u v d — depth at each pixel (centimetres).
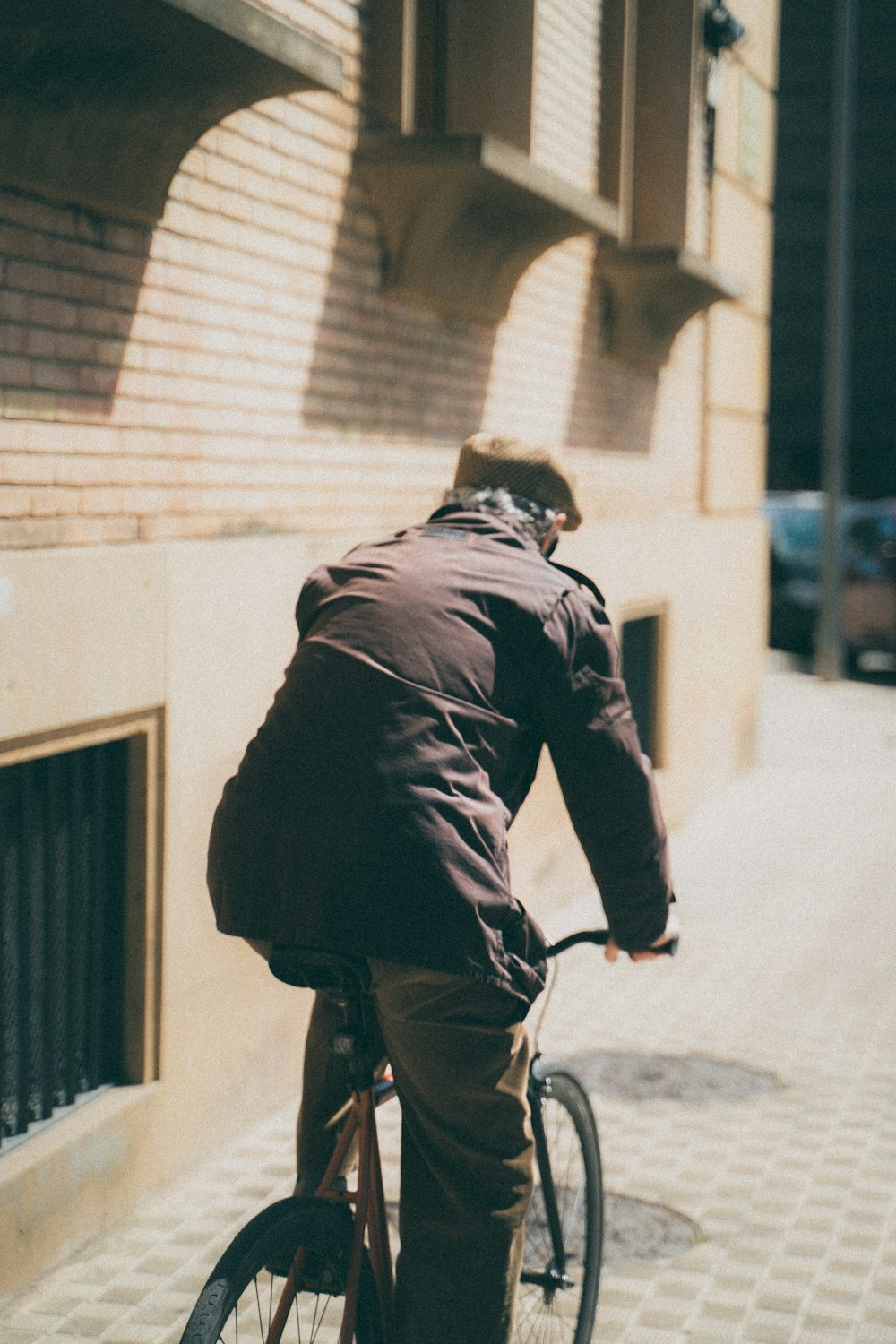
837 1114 521
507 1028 246
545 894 776
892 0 3122
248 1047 492
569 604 257
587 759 257
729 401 1130
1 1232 367
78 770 413
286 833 239
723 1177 464
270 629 492
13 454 376
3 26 323
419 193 564
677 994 661
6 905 387
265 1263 236
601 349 859
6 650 365
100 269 407
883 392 3262
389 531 599
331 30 532
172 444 447
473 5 637
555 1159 315
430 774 238
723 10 968
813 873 897
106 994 439
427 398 633
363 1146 258
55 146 369
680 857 931
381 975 238
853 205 3222
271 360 502
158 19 345
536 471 279
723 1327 369
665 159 889
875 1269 402
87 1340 354
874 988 673
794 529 2170
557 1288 313
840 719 1566
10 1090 392
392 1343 253
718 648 1116
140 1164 430
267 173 492
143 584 421
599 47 809
